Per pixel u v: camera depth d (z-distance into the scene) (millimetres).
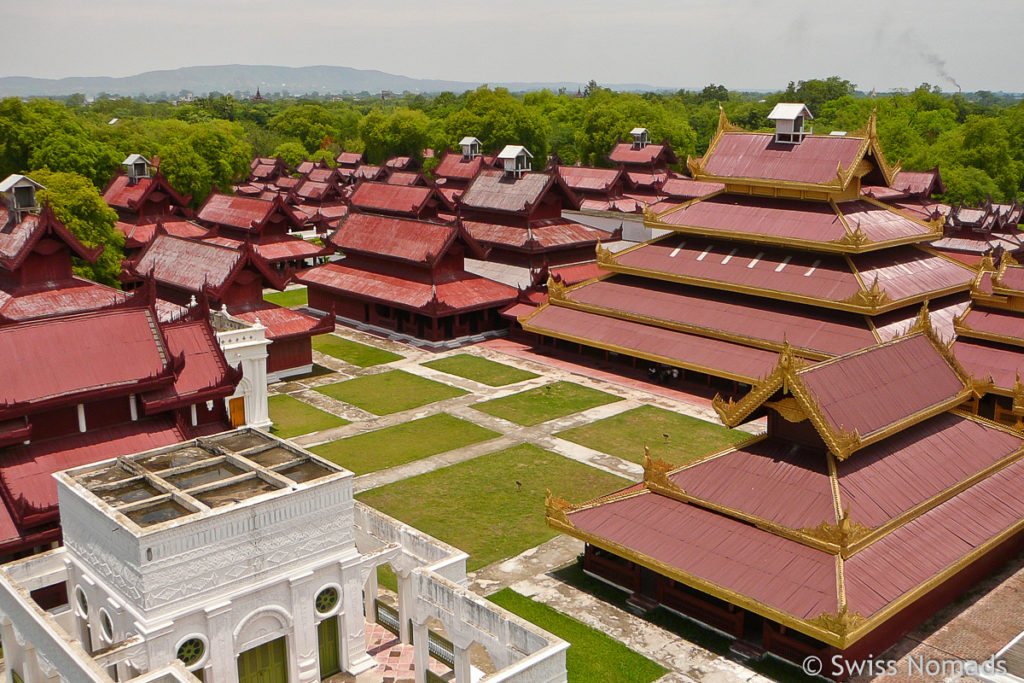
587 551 39219
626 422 58375
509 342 78875
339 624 32406
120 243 82375
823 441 34750
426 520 44438
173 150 144375
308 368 70438
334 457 52875
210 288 66750
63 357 40656
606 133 184750
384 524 35312
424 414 60469
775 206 63562
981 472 37781
